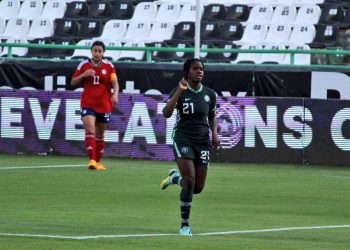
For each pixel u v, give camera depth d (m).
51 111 57.38
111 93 49.66
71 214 33.16
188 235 28.30
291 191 41.78
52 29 76.00
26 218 31.88
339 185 44.38
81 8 76.81
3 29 77.81
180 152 29.14
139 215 33.28
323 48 67.12
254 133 54.50
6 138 58.28
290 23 70.50
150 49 59.47
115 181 44.31
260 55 68.12
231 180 45.84
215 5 72.94
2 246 25.23
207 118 29.86
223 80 57.09
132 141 56.03
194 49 57.78
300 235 28.92
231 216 33.69
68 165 51.41
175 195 39.53
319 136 53.72
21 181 43.62
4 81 60.38
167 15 74.44
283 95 56.38
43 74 59.59
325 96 55.91
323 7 72.12
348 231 30.08
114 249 24.95
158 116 55.41
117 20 73.62
